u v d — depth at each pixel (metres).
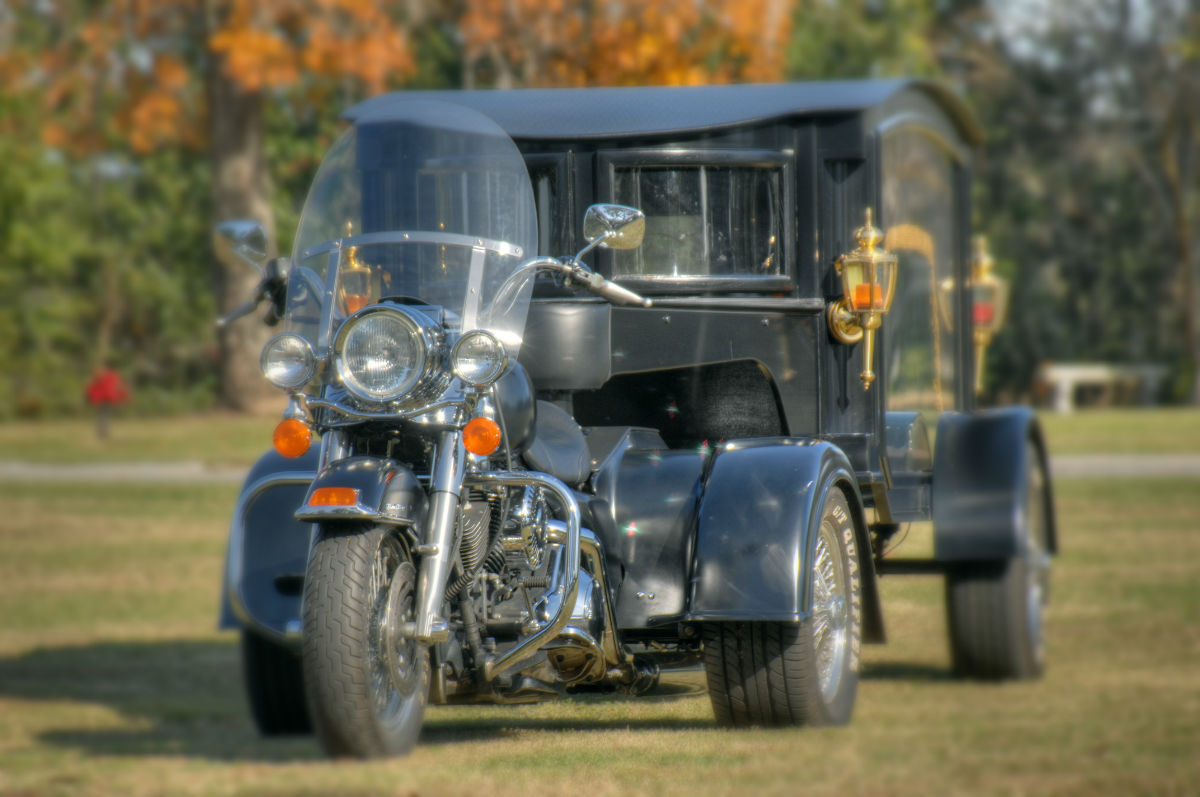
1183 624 29.19
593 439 20.03
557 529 17.45
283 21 74.19
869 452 21.12
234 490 59.75
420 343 16.05
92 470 68.12
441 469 16.45
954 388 26.28
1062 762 18.19
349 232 18.27
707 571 18.03
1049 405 132.12
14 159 132.25
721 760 17.95
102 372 87.56
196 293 140.00
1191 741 19.34
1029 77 144.12
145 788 17.25
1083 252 147.88
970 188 27.08
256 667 20.61
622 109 21.89
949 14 144.75
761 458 18.88
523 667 17.59
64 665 27.30
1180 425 91.00
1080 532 43.81
